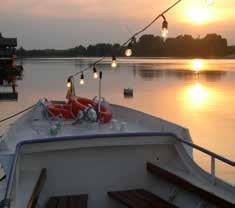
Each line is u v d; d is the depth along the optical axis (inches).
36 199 212.7
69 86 394.3
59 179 253.6
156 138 261.3
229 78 4881.9
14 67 3511.3
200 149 230.5
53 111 335.0
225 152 1028.5
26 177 238.8
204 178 233.0
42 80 4421.8
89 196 257.6
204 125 1509.6
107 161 259.6
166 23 203.5
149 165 260.7
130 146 262.4
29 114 346.0
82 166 256.2
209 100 2500.0
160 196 254.5
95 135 251.1
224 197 202.4
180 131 268.7
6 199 166.6
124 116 350.0
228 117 1732.3
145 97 2684.5
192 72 6279.5
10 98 2428.6
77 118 312.8
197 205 223.6
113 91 3078.2
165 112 1941.4
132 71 6673.2
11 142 267.7
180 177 236.7
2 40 3467.0
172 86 3646.7
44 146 245.1
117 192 256.7
